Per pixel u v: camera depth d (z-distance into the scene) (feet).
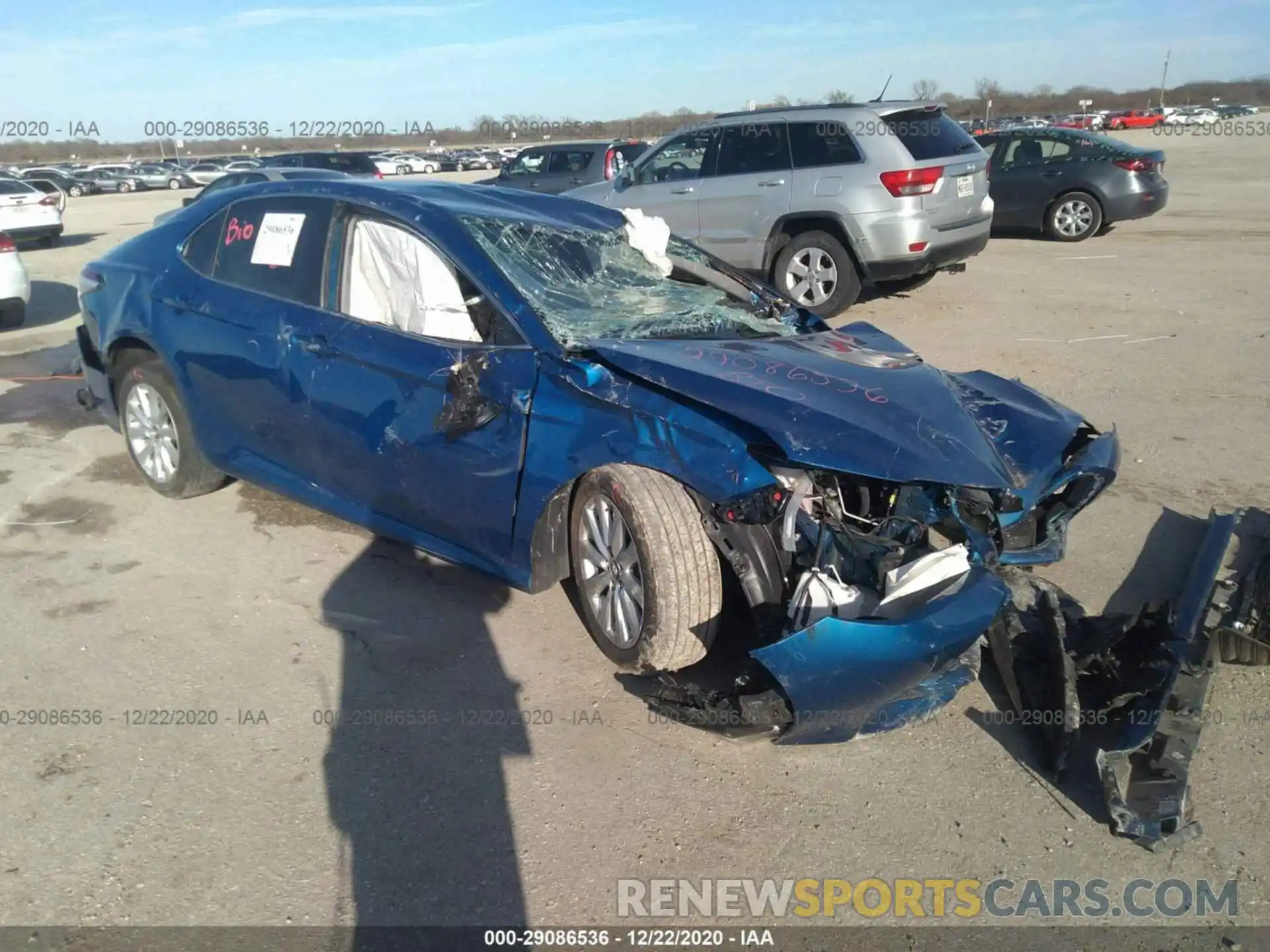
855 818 9.62
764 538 10.54
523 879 8.79
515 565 11.98
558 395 11.43
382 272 13.65
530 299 12.37
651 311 13.28
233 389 14.60
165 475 16.49
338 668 11.91
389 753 10.37
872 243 29.30
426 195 14.16
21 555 14.71
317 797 9.71
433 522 12.74
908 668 9.66
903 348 14.06
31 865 8.77
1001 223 49.19
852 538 10.84
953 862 9.07
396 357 12.63
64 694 11.28
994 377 14.65
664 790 9.94
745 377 10.99
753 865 9.01
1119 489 17.33
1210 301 32.73
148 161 175.63
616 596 11.38
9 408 22.15
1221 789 10.03
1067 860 9.11
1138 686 10.72
